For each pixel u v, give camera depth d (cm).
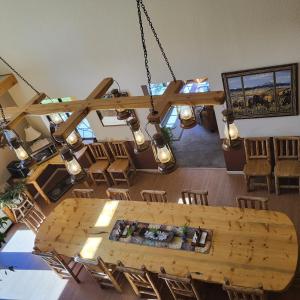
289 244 355
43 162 675
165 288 423
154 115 289
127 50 516
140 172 684
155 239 411
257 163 539
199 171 639
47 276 538
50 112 365
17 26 545
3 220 447
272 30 430
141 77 541
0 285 543
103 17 491
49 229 483
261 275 337
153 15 467
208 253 374
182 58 498
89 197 542
